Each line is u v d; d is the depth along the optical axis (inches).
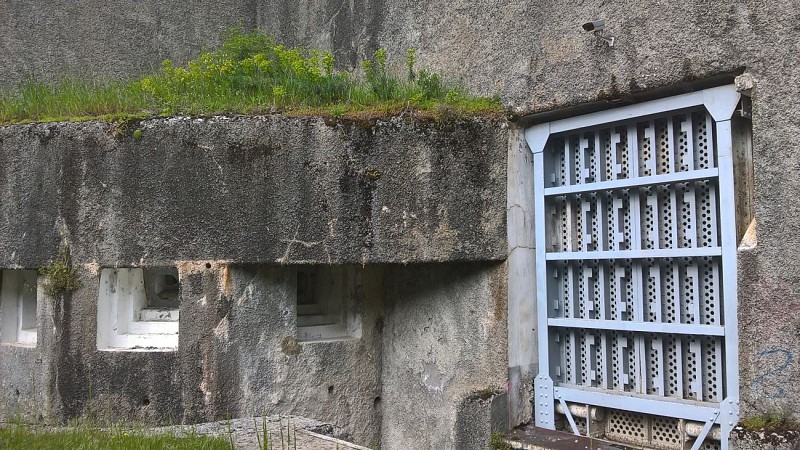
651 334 161.9
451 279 188.9
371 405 204.7
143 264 177.3
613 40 159.9
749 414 135.6
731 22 140.7
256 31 266.8
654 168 160.7
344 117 176.7
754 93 137.5
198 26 277.4
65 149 181.2
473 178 179.5
